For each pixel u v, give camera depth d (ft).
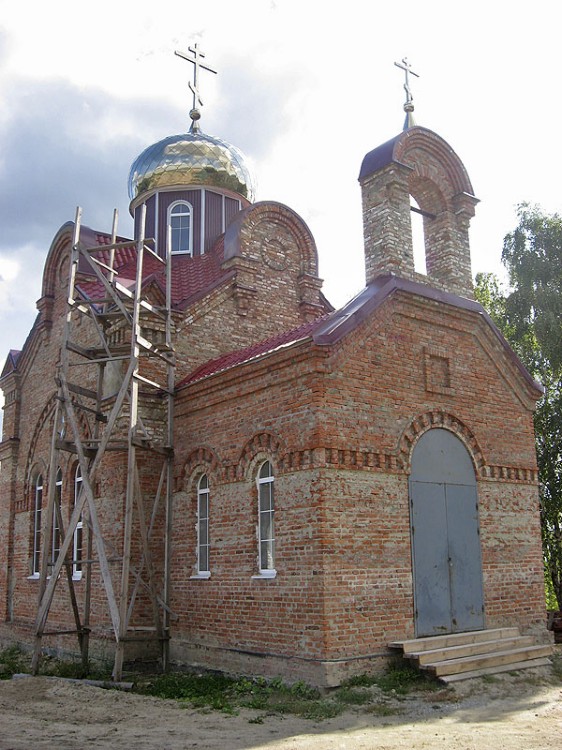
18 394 70.49
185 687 40.32
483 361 50.67
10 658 58.90
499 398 51.06
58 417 47.55
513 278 81.66
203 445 48.52
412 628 41.52
